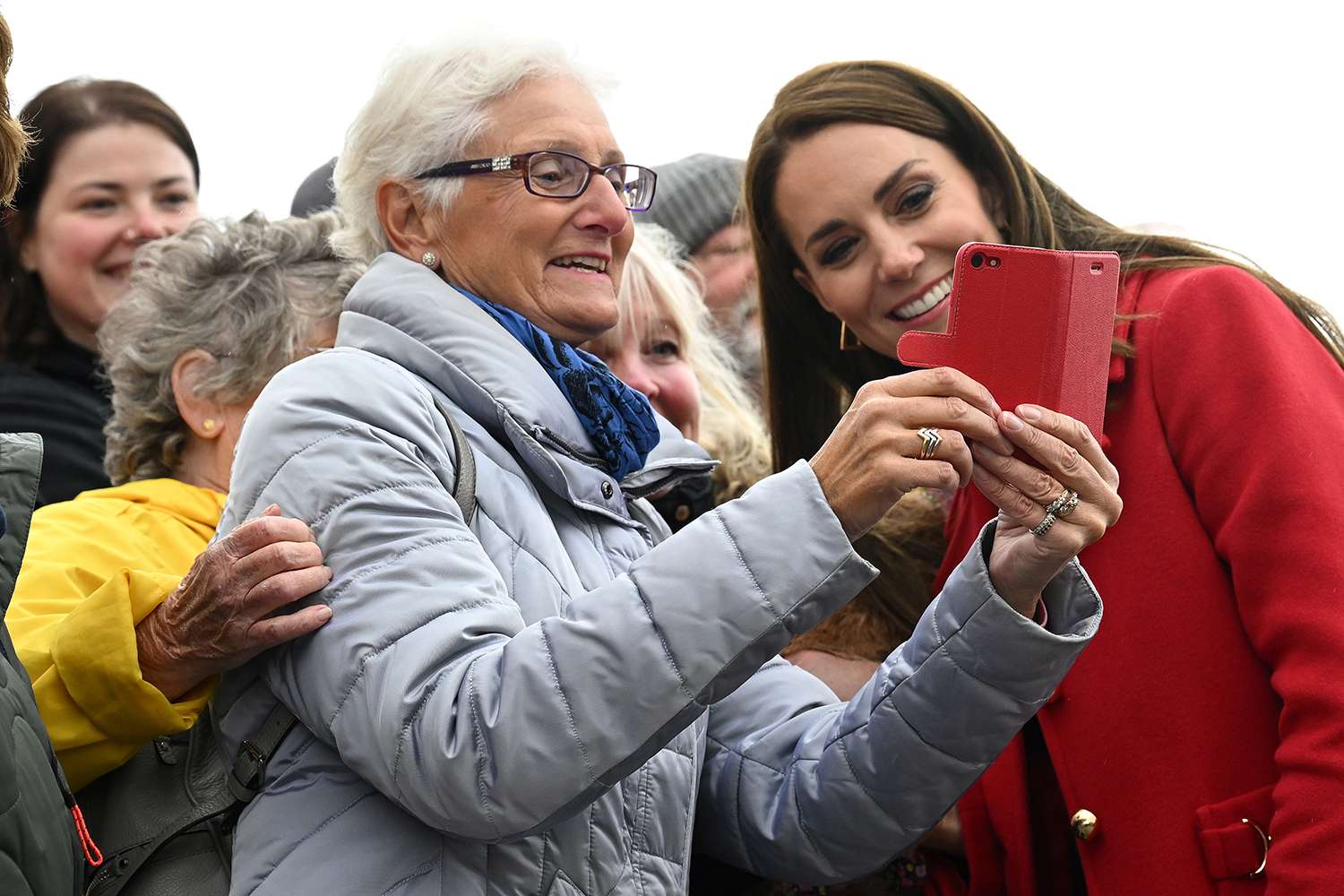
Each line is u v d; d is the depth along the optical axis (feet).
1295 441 6.77
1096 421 5.95
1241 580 6.79
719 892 7.36
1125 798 7.04
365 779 5.49
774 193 8.84
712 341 11.75
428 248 6.89
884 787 6.47
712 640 5.25
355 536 5.59
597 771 5.19
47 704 6.02
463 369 6.27
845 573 5.38
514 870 5.58
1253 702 6.86
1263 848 6.62
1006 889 7.89
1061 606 6.28
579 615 5.34
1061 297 5.93
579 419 6.53
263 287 8.11
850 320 8.74
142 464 8.18
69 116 10.86
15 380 10.36
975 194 8.51
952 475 5.45
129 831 6.04
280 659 5.70
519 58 6.75
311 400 5.92
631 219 7.02
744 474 10.13
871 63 8.73
